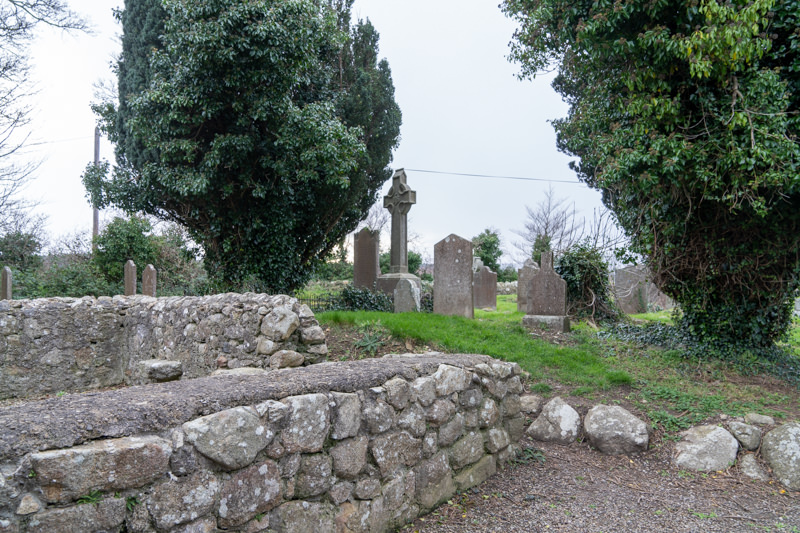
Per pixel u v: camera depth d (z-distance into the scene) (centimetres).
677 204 709
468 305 993
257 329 497
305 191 1107
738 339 755
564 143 1426
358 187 1205
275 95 961
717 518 357
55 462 176
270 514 243
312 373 308
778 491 407
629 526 340
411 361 374
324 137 1002
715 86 624
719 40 546
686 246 750
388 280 1341
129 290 1305
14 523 167
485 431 415
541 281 953
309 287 2041
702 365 704
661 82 621
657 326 884
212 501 218
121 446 192
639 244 800
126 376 709
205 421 219
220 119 999
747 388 613
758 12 582
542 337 838
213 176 952
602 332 905
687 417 515
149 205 1098
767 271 733
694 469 443
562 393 584
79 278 1433
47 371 650
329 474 273
